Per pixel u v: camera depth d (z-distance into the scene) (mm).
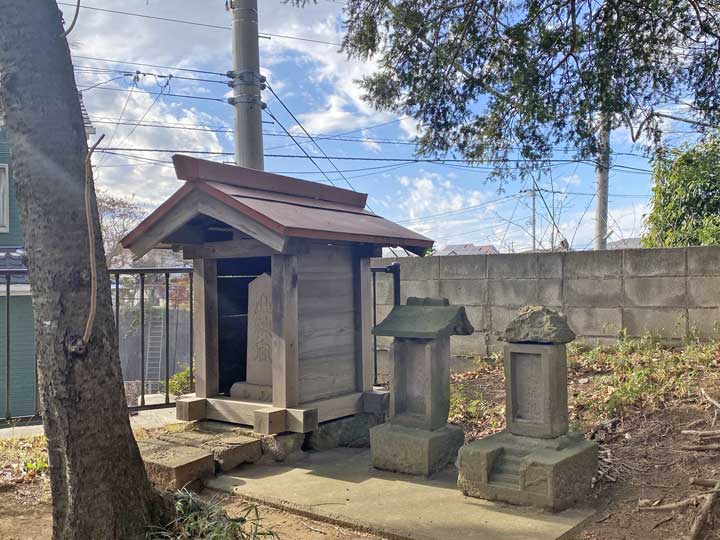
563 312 6852
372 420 4742
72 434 2420
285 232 3602
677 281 6227
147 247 4340
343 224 4246
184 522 2744
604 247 10625
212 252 4473
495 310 7281
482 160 6410
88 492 2436
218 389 4672
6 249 10945
